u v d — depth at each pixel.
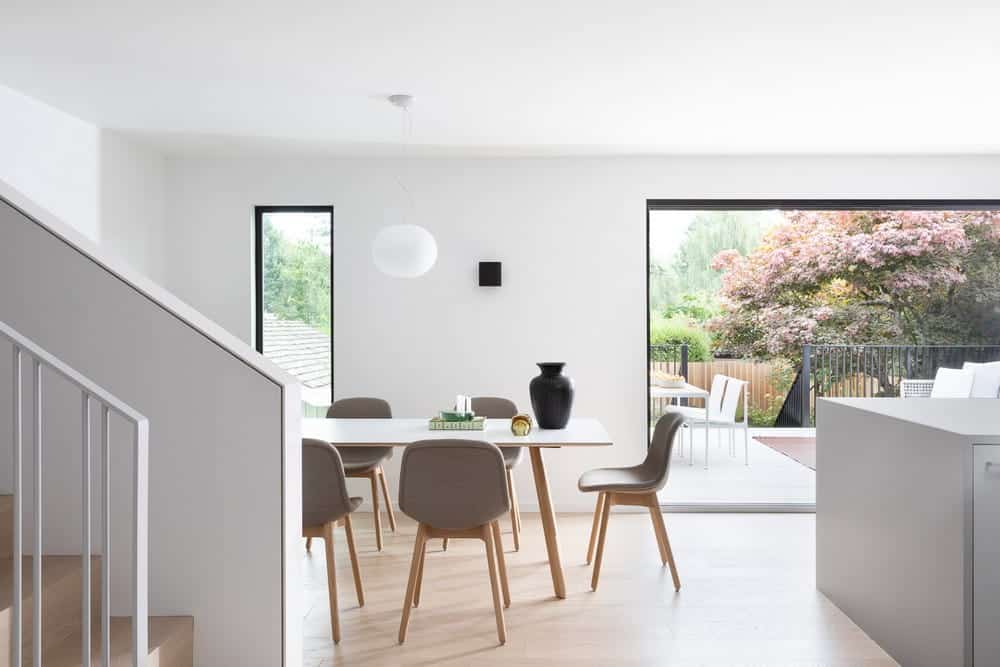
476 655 2.74
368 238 5.03
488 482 2.83
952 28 2.74
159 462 2.36
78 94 3.61
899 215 7.21
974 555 2.21
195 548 2.36
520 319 5.02
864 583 2.93
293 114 3.97
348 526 3.26
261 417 2.36
